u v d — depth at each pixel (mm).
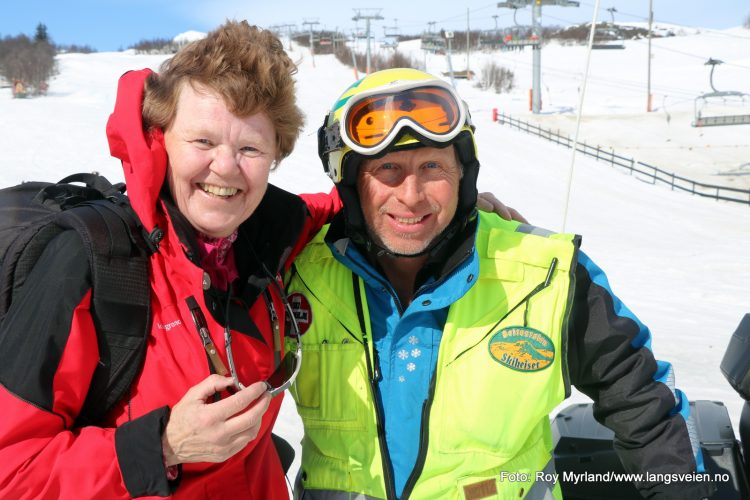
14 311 1436
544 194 21250
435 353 1845
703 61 70438
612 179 23781
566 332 1818
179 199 1593
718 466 2016
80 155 19750
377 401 1824
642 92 53625
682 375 5348
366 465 1811
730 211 21109
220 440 1402
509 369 1787
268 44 1625
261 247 1771
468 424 1768
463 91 55906
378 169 1783
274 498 1878
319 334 1895
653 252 13633
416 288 1946
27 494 1354
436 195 1790
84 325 1415
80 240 1452
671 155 31875
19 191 1709
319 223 2082
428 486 1770
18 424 1374
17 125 22734
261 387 1453
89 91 36656
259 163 1602
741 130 36844
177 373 1496
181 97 1551
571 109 44875
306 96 34250
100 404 1479
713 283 10453
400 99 1729
